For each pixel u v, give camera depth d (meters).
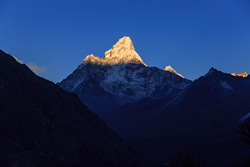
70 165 162.25
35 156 148.00
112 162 190.88
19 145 151.12
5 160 127.94
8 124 162.00
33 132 170.00
